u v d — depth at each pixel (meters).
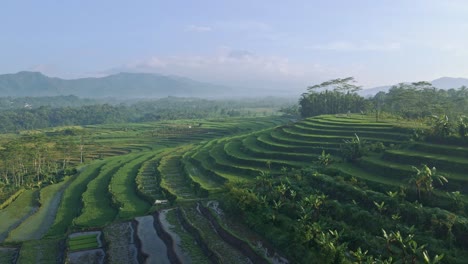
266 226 63.88
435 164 74.88
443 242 49.44
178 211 78.81
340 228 57.53
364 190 66.25
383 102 197.88
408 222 56.00
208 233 65.12
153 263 55.94
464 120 89.56
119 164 138.75
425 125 104.75
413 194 63.34
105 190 103.62
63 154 166.62
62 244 66.75
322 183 74.00
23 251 63.12
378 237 49.47
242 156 113.88
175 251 58.56
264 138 131.50
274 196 72.88
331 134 115.88
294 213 65.12
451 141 84.25
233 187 76.81
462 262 45.75
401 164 79.00
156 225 71.81
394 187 66.94
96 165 141.25
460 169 71.31
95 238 68.12
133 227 72.44
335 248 48.78
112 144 194.25
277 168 98.88
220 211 76.06
